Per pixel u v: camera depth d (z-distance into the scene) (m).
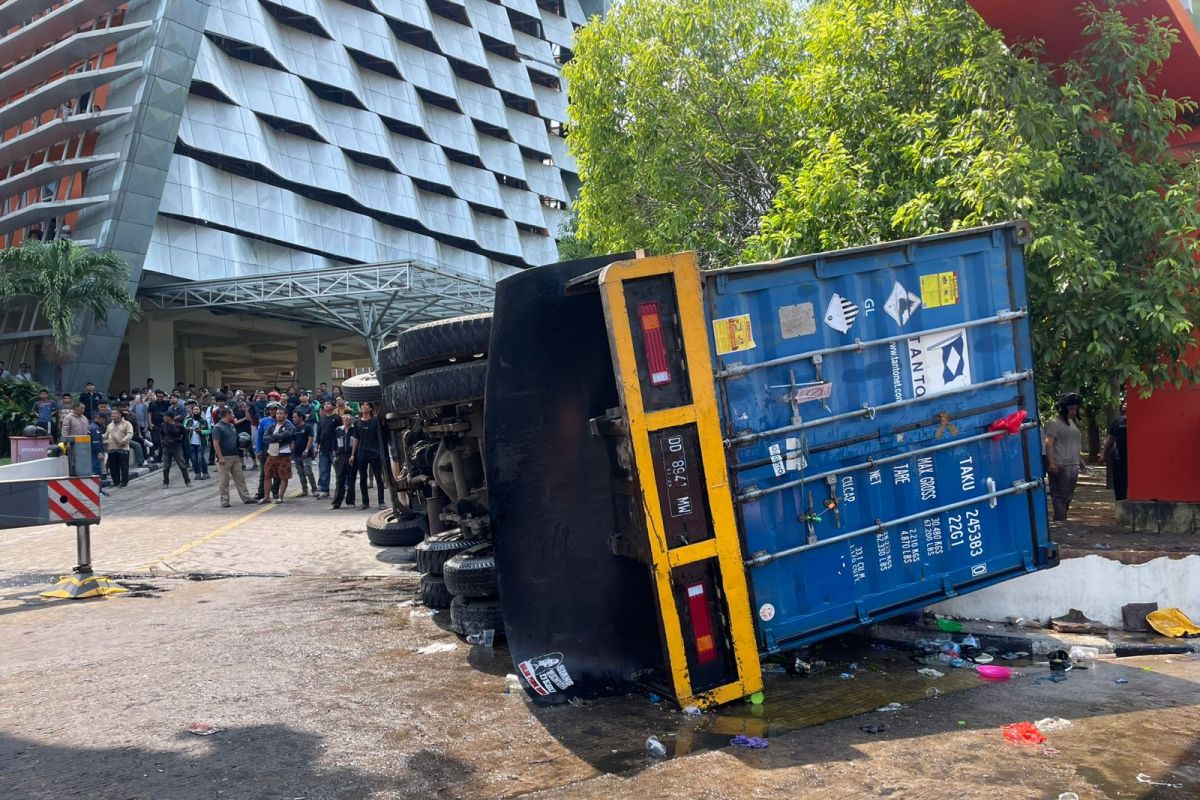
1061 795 3.60
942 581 5.61
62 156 35.53
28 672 5.80
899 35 9.52
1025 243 5.88
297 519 13.70
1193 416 8.23
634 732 4.50
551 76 69.00
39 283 28.11
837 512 5.29
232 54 44.31
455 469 7.27
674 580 4.71
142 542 11.75
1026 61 8.04
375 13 52.75
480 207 59.06
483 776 3.98
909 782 3.79
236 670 5.71
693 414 4.74
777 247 10.07
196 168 38.97
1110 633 6.30
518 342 5.19
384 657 5.97
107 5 35.09
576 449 5.29
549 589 5.18
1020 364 5.82
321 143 46.84
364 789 3.86
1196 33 8.16
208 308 40.16
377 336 36.62
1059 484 9.47
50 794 3.88
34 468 10.66
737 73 14.80
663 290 4.77
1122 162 7.86
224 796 3.82
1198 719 4.56
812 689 5.20
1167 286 7.39
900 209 8.55
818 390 5.22
